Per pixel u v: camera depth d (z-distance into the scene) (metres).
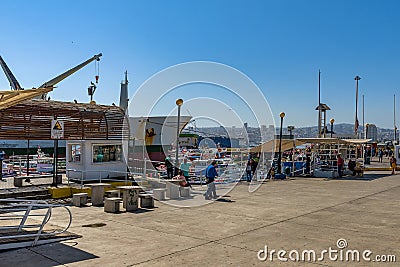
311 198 15.06
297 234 8.89
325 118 32.91
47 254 7.18
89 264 6.61
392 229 9.39
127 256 7.10
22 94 10.41
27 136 16.27
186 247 7.75
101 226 9.74
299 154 35.62
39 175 18.75
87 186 15.78
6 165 23.64
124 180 17.69
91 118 18.09
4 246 7.41
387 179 23.67
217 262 6.76
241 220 10.57
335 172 24.98
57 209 12.27
